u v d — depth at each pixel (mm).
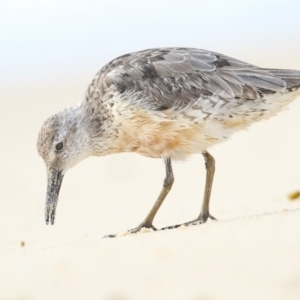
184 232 11109
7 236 14945
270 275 8445
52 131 13805
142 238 11258
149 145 13586
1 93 38531
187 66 13477
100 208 17156
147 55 13844
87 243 11844
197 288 8398
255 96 13109
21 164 23484
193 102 13172
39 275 9961
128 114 13344
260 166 19141
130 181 19969
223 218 13289
